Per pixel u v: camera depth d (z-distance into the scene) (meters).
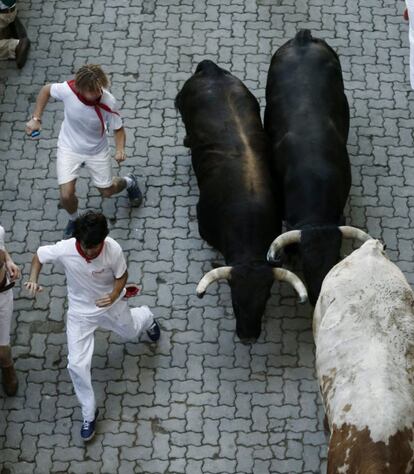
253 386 8.02
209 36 10.52
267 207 7.96
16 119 9.85
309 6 10.76
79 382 7.46
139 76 10.18
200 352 8.23
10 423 7.86
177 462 7.63
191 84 8.83
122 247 8.89
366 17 10.69
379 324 6.43
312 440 7.72
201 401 7.95
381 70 10.23
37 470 7.62
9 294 7.40
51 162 9.52
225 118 8.45
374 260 6.83
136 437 7.77
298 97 8.58
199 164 8.45
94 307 7.34
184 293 8.59
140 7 10.77
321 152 8.23
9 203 9.21
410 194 9.24
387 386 6.08
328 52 9.04
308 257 7.67
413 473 6.00
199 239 8.93
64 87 7.95
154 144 9.63
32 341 8.34
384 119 9.82
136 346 8.27
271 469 7.58
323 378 6.57
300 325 8.37
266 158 8.34
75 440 7.76
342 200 8.27
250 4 10.76
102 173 8.47
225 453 7.66
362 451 5.91
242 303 7.59
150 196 9.23
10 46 10.17
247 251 7.80
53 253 7.02
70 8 10.77
